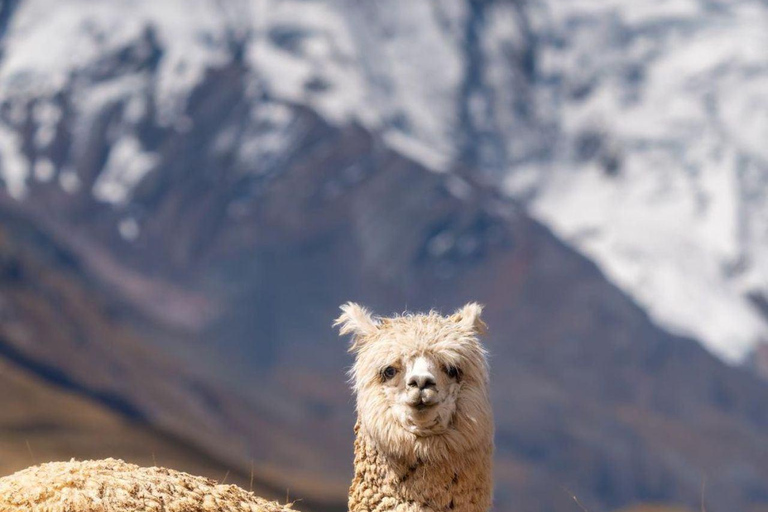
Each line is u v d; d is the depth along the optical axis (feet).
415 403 99.14
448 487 101.14
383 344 103.35
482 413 102.42
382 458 102.83
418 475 101.35
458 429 101.19
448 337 103.19
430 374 99.35
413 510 100.89
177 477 94.48
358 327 107.45
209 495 92.84
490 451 104.37
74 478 87.61
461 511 101.40
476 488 102.27
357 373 105.29
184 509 89.45
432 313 110.93
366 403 103.04
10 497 86.33
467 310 107.14
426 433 100.48
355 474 105.70
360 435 105.50
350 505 105.50
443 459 100.94
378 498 102.94
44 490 86.43
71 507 85.20
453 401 101.40
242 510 93.09
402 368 102.06
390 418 101.24
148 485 89.86
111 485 88.33
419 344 101.96
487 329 107.24
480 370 103.86
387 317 108.78
